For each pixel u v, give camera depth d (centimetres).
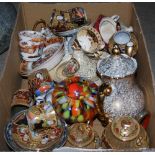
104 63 90
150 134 87
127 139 78
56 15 113
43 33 112
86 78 97
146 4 169
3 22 117
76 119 87
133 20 113
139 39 103
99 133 97
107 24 109
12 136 85
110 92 84
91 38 102
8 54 98
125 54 95
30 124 82
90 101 87
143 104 91
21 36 108
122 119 82
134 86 91
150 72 87
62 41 109
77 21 112
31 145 82
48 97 92
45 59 106
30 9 117
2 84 91
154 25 154
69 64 103
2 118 89
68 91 88
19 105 98
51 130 84
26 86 115
